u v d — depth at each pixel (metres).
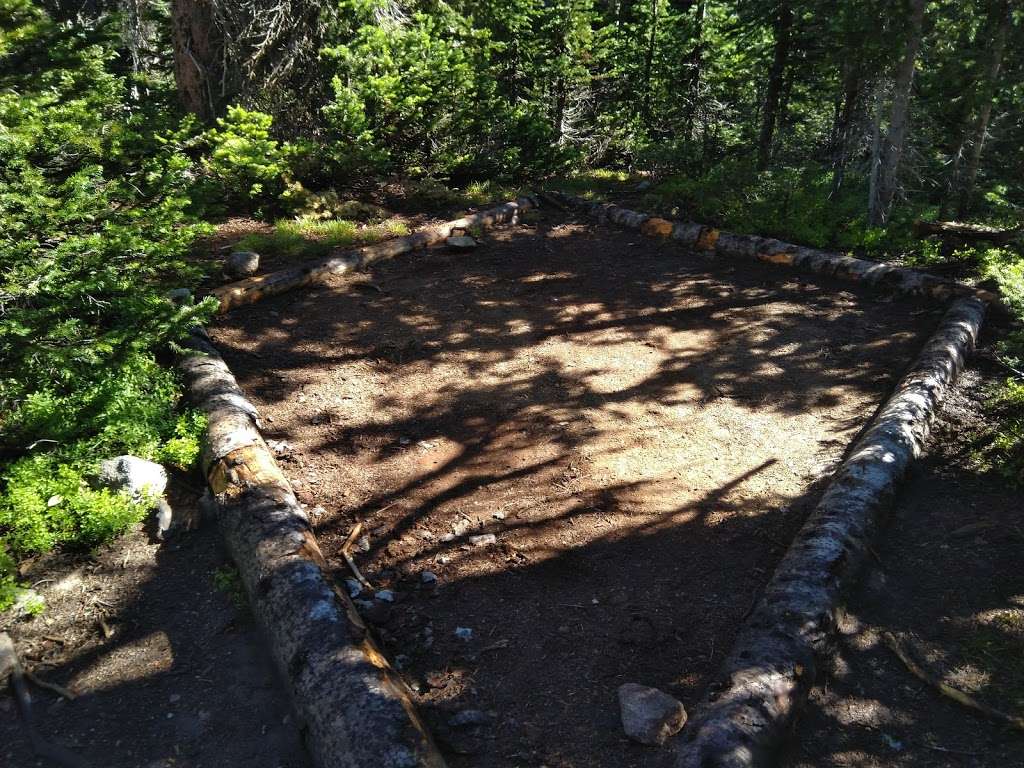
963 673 3.74
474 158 12.92
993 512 4.96
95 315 5.63
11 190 4.93
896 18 10.12
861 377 6.84
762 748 3.17
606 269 9.53
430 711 3.56
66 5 15.10
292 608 3.76
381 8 12.45
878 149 11.14
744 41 15.55
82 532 4.44
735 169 12.21
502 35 15.41
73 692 3.62
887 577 4.40
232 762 3.28
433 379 6.71
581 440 5.87
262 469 4.86
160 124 7.25
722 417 6.23
